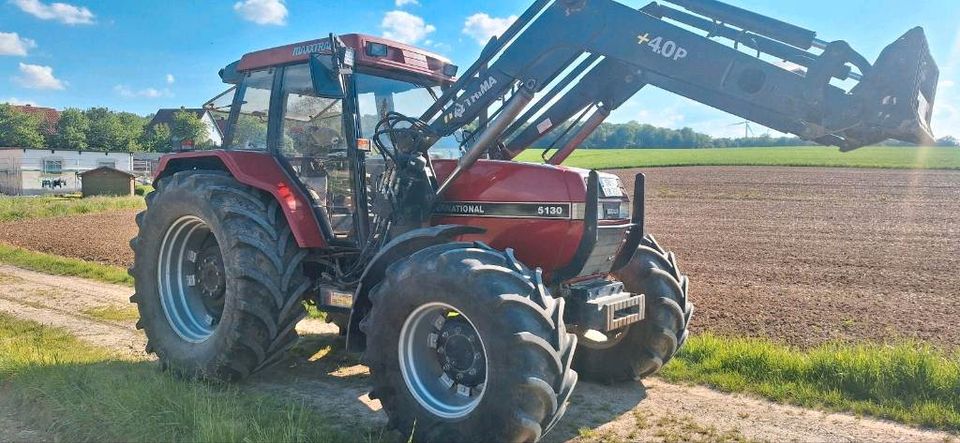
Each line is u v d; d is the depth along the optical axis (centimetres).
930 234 1557
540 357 354
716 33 417
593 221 416
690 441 418
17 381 477
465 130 523
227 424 385
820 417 455
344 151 511
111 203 2530
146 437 386
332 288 499
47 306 798
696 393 507
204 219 505
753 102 382
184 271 563
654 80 423
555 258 440
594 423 448
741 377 526
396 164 470
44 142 7062
